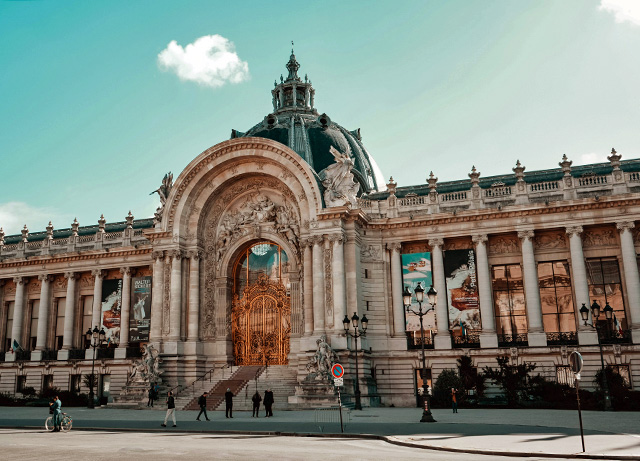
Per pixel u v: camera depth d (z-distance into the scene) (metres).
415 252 53.81
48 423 30.73
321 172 53.34
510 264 51.31
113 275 64.31
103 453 18.92
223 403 44.69
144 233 54.28
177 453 18.88
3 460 17.08
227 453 18.83
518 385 44.56
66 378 61.62
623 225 47.75
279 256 54.91
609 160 50.66
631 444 19.95
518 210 49.88
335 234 48.78
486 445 20.17
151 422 33.88
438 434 24.19
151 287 57.69
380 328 51.44
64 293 65.81
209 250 55.34
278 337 53.28
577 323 47.78
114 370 59.34
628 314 47.25
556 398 42.81
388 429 26.86
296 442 22.88
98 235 65.00
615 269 48.69
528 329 48.59
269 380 48.09
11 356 64.81
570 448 19.09
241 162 53.88
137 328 57.12
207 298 54.38
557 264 50.22
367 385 46.69
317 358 44.50
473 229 51.41
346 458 17.39
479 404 44.75
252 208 55.09
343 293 47.62
